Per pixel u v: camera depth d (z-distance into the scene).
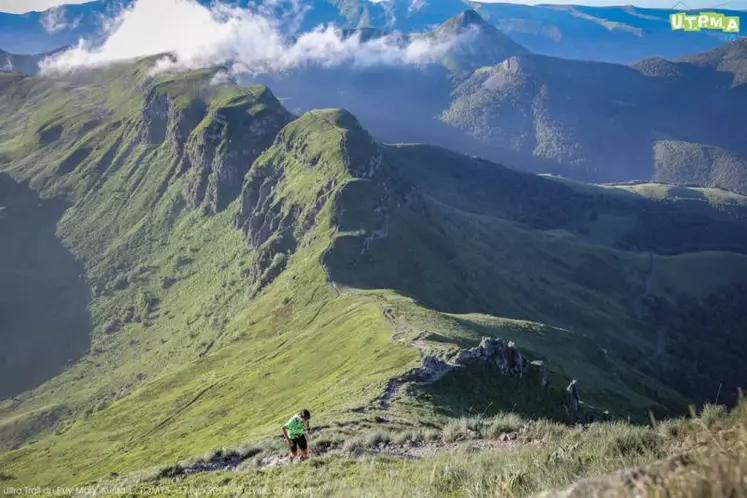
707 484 5.07
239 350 188.38
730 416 6.88
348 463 23.89
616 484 5.82
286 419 73.88
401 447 28.95
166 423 136.50
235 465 29.89
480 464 14.69
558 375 121.12
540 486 9.87
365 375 81.81
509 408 64.69
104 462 130.75
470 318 161.25
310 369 116.12
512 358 71.25
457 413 54.62
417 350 87.19
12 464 149.50
